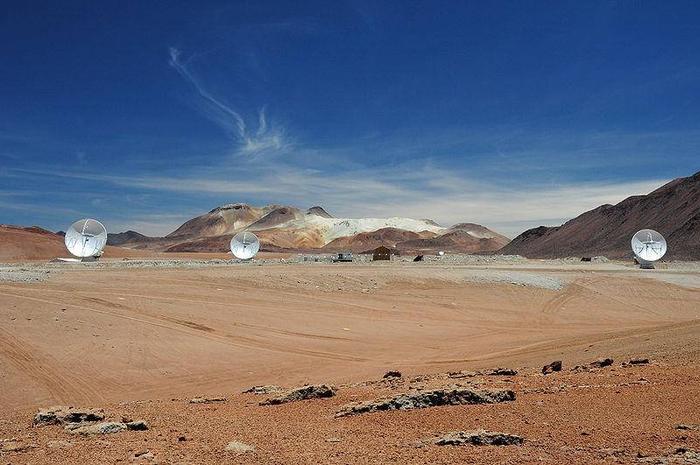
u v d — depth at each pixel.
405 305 49.75
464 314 48.28
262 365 29.52
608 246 186.88
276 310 43.19
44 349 29.27
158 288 46.53
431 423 12.81
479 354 31.38
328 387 17.72
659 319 50.25
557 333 41.06
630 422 12.14
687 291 62.06
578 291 59.66
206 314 39.66
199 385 25.80
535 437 11.23
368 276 58.44
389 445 11.00
